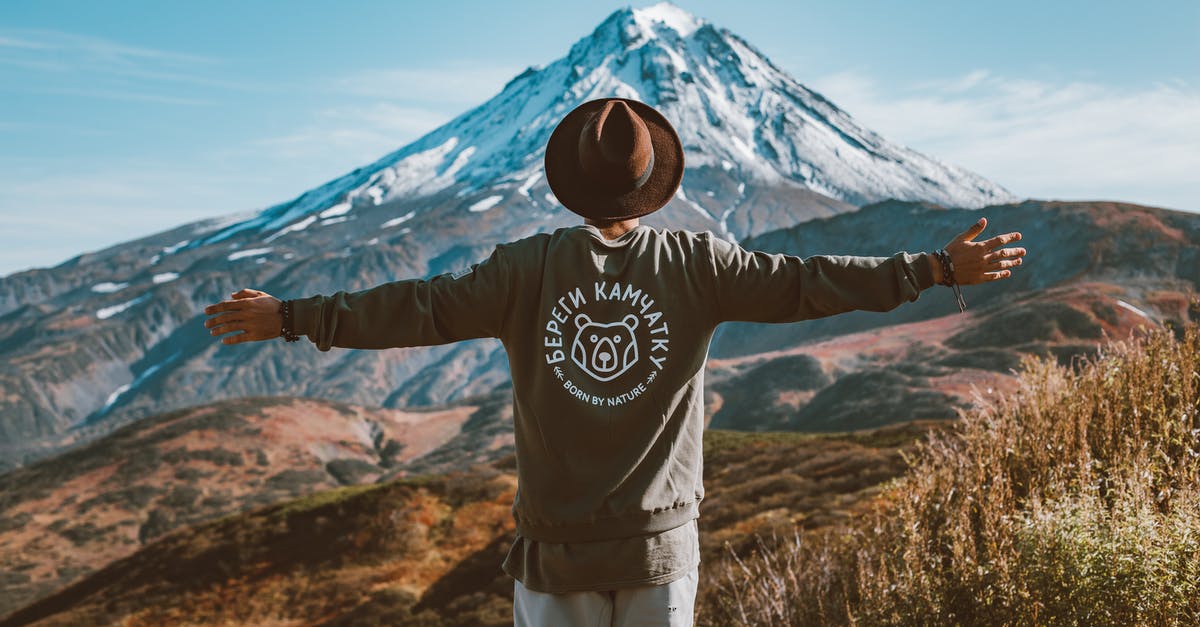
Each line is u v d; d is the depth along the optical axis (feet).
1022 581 9.95
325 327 7.07
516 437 7.40
